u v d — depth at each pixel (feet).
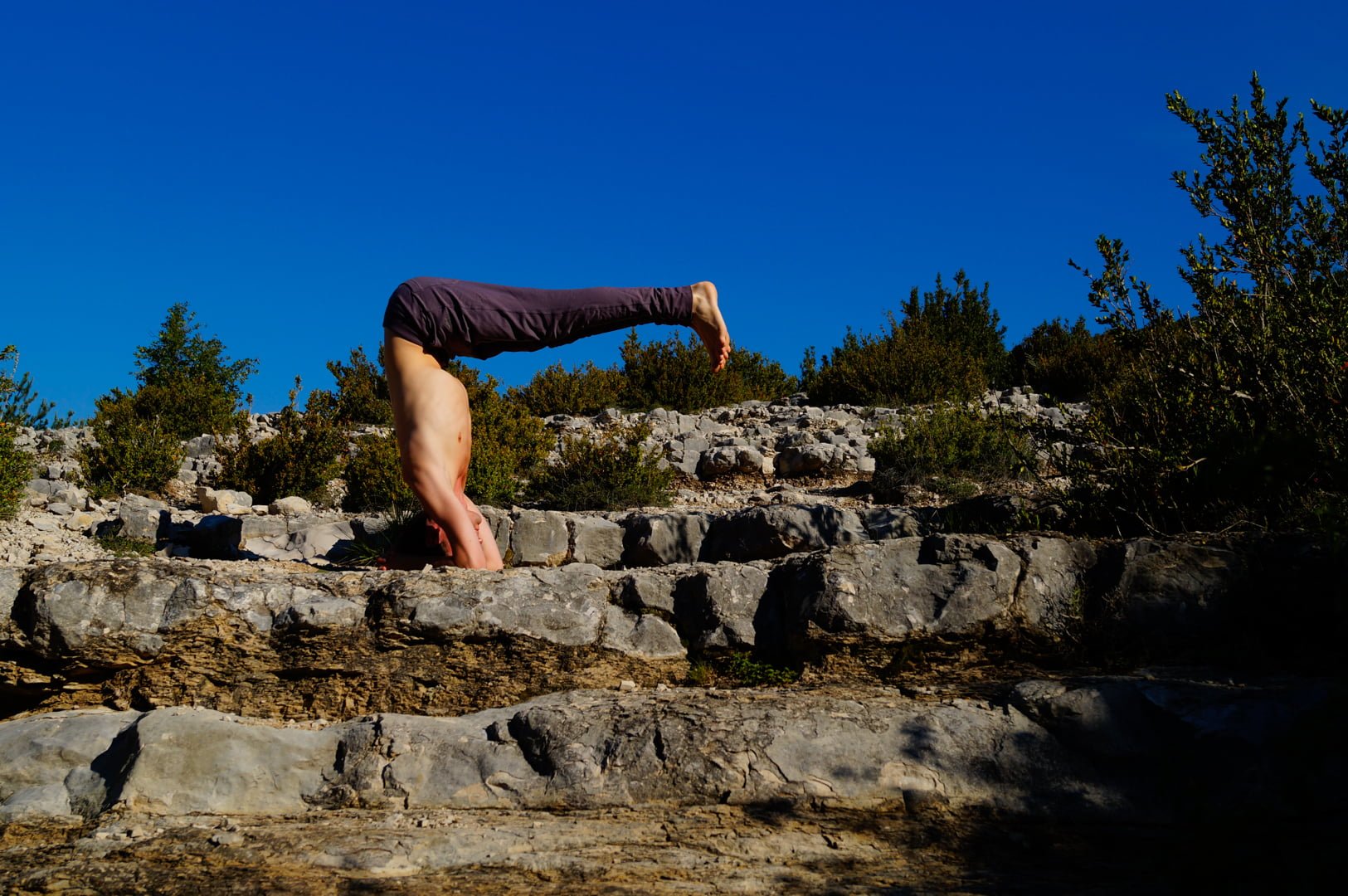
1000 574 14.12
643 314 17.80
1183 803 10.64
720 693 13.10
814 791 11.20
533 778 11.73
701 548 24.34
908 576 14.37
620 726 12.17
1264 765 10.66
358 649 13.83
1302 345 16.80
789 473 36.04
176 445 37.58
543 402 51.98
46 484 32.58
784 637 14.51
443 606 13.89
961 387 49.39
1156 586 13.98
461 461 18.17
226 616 13.69
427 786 11.68
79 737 12.39
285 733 12.33
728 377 54.24
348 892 9.25
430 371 17.76
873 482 32.42
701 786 11.35
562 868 9.76
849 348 55.77
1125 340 19.85
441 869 9.82
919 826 10.68
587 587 14.88
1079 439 20.99
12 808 11.43
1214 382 17.42
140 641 13.44
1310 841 9.19
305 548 26.40
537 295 17.80
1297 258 17.87
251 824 11.02
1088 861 9.94
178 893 9.27
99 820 11.15
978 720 11.94
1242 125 18.43
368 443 34.94
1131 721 11.67
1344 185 17.54
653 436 41.24
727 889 9.29
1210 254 18.75
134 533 28.12
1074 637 13.96
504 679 14.06
